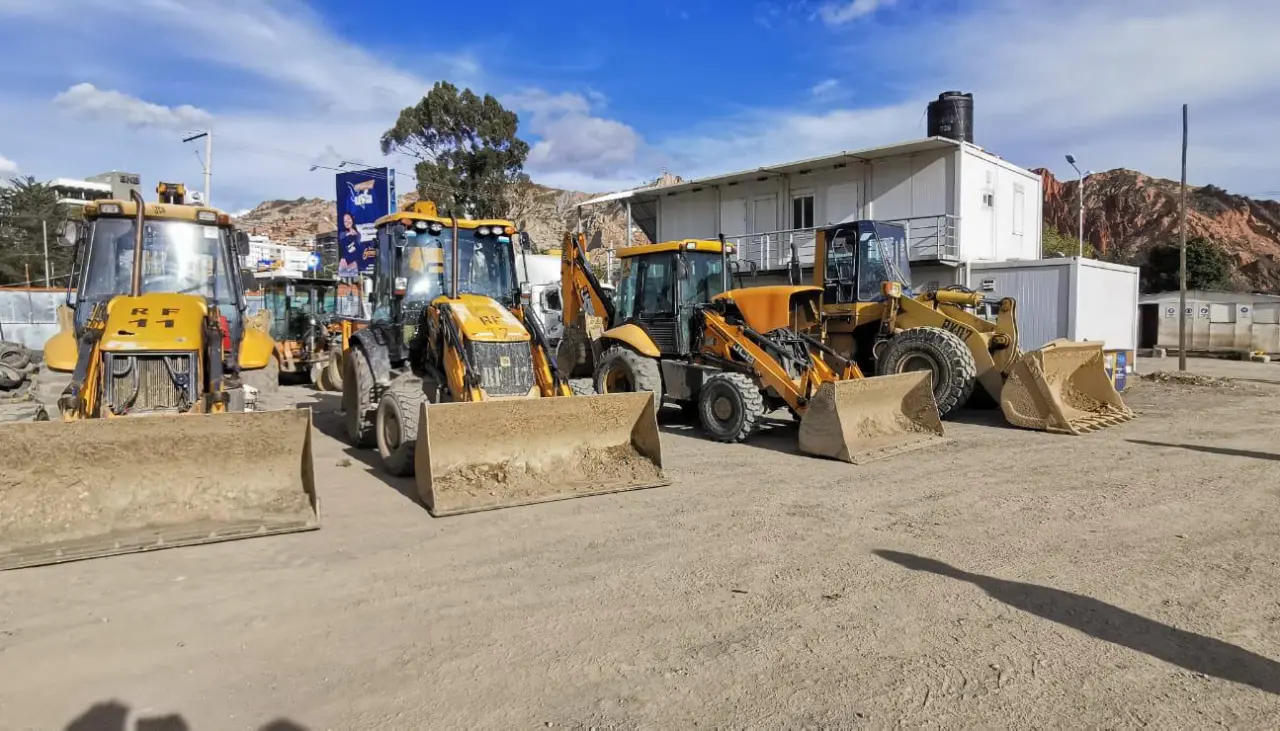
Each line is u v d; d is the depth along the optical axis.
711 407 9.16
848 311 11.88
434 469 5.90
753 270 11.69
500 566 4.63
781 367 8.94
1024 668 3.36
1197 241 45.31
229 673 3.24
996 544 5.14
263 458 5.42
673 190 23.97
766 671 3.32
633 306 11.02
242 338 8.15
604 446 6.79
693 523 5.59
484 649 3.51
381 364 7.89
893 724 2.89
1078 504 6.20
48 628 3.65
